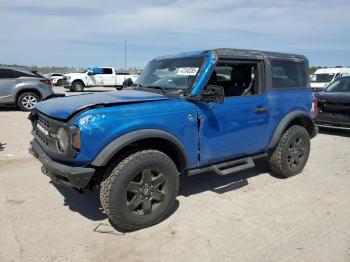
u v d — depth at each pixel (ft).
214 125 14.19
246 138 15.58
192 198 15.30
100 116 11.34
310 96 18.70
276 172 18.01
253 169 19.56
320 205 14.62
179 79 14.53
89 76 88.43
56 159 12.24
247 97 15.58
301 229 12.50
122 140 11.52
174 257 10.75
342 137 29.50
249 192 16.06
